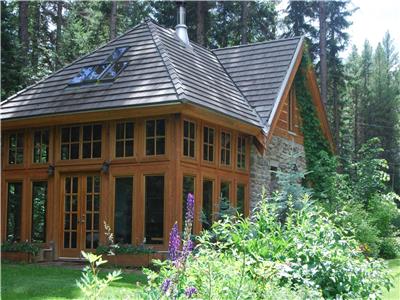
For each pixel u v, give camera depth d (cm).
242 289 425
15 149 1395
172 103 1143
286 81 1642
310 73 1816
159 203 1186
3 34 1970
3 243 1312
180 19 1677
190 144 1238
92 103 1247
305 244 554
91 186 1281
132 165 1223
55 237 1301
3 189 1396
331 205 1515
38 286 834
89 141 1288
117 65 1345
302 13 3244
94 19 2880
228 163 1396
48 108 1306
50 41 2983
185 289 409
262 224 600
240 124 1377
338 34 3306
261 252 546
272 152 1606
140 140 1220
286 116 1720
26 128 1373
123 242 1216
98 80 1314
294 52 1744
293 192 1214
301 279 516
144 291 404
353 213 1441
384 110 4438
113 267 1143
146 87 1220
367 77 4719
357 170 1975
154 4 2958
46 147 1348
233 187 1404
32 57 2689
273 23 3128
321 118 1878
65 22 3028
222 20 3052
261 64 1738
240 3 2994
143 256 1147
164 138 1197
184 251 381
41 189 1349
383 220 1714
